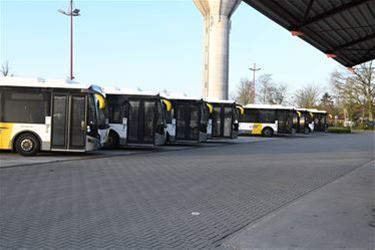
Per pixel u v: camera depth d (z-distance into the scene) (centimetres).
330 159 2141
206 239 694
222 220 826
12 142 1838
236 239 696
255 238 706
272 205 981
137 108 2303
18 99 1839
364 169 1742
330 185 1299
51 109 1838
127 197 1018
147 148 2531
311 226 791
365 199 1073
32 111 1841
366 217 872
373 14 1090
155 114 2292
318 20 1080
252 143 3300
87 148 1845
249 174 1500
